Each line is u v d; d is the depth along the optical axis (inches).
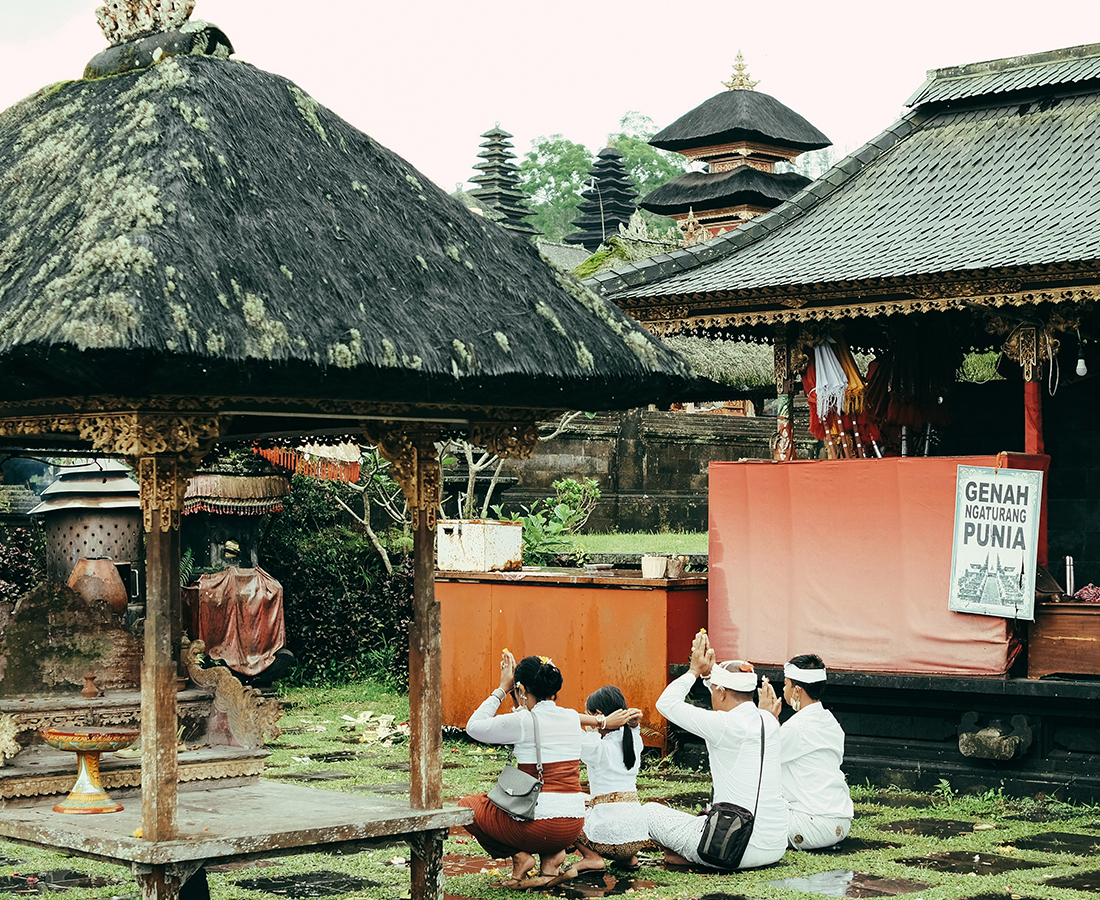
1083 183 449.7
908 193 489.4
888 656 408.8
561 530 649.6
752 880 284.2
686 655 450.0
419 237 245.0
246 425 291.9
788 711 426.9
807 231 483.8
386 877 286.5
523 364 233.3
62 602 274.4
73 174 229.1
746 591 440.1
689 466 981.8
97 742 237.1
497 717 278.5
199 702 279.4
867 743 406.9
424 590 249.8
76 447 287.6
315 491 673.6
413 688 248.7
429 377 220.2
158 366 193.8
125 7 259.6
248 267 211.2
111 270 197.3
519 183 2568.9
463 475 738.8
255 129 238.2
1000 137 500.4
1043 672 382.9
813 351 468.4
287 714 545.6
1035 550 383.9
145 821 212.7
